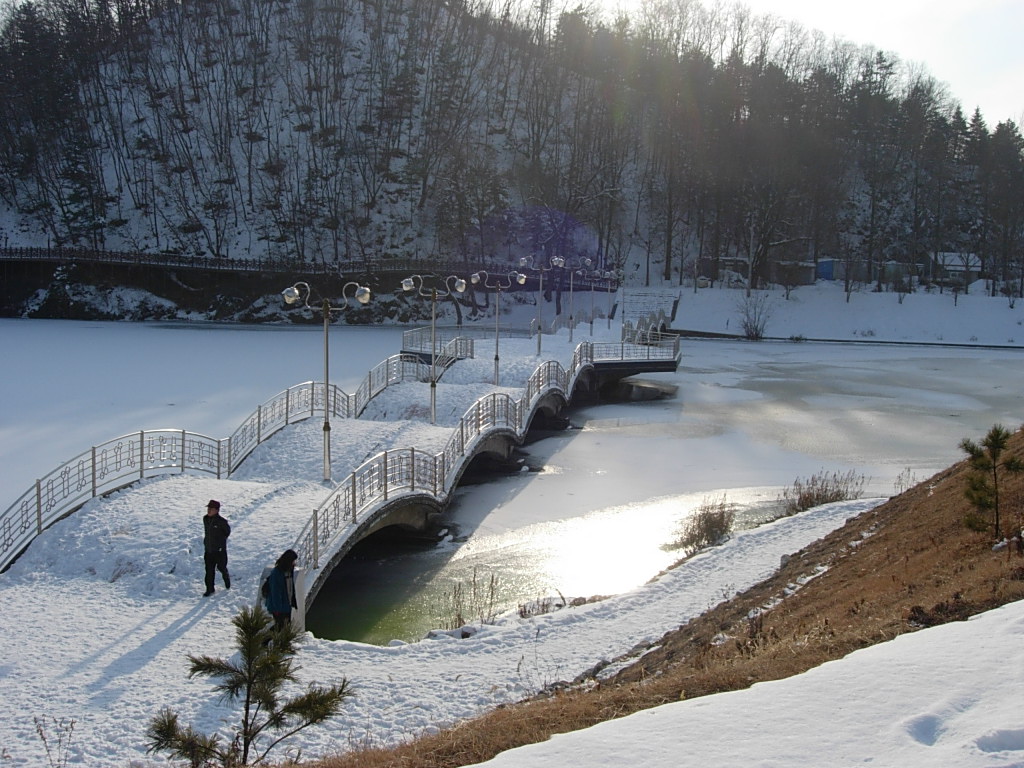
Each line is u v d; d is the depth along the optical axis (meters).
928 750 4.94
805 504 23.03
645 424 36.66
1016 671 6.07
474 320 84.25
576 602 15.59
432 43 110.88
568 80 112.69
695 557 17.88
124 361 47.84
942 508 16.09
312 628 15.63
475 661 11.99
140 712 10.12
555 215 89.12
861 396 45.25
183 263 83.81
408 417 31.11
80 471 18.69
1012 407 42.00
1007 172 99.12
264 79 103.06
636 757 5.10
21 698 10.51
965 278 93.69
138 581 14.80
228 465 22.22
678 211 99.94
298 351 55.06
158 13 111.50
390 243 91.50
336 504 16.80
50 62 95.62
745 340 77.31
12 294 83.31
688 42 109.94
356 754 7.74
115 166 95.69
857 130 106.06
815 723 5.46
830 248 95.06
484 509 23.41
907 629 8.78
